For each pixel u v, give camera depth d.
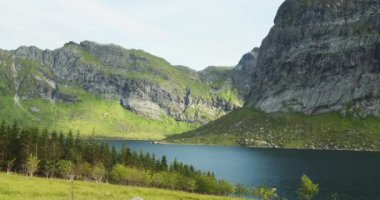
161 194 121.69
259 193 159.88
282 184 196.50
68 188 104.88
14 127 181.00
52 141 185.50
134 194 110.50
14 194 87.44
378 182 191.25
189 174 183.88
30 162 155.38
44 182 115.19
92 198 88.56
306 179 136.00
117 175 171.25
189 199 119.44
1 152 168.50
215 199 127.88
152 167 195.25
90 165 178.62
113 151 199.62
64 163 167.62
